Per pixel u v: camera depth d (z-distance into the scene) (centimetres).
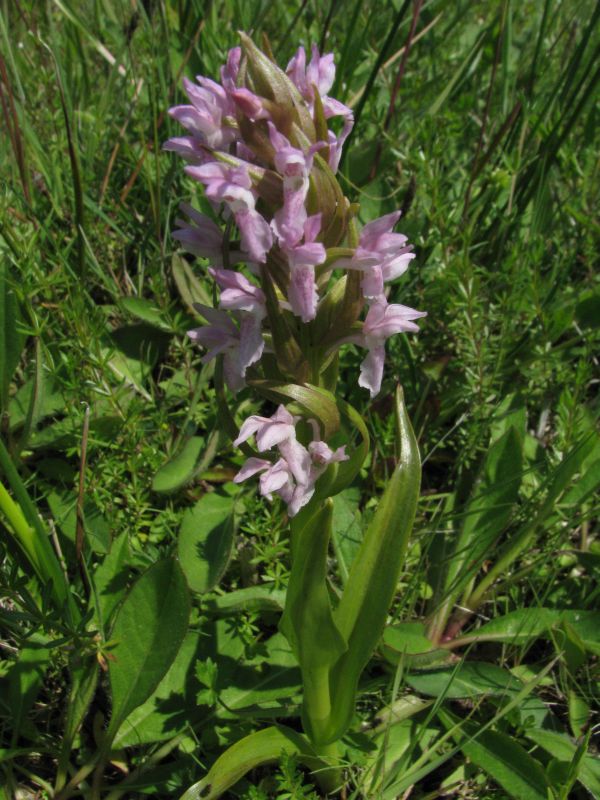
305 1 34
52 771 21
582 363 26
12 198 30
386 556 18
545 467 28
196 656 22
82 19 40
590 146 36
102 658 21
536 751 22
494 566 25
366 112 37
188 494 27
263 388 16
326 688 19
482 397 28
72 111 33
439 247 33
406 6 31
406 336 29
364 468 27
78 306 25
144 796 21
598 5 31
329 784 21
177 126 34
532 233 32
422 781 22
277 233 15
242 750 19
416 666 22
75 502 24
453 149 38
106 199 34
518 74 40
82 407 26
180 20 39
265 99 15
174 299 32
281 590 23
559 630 23
